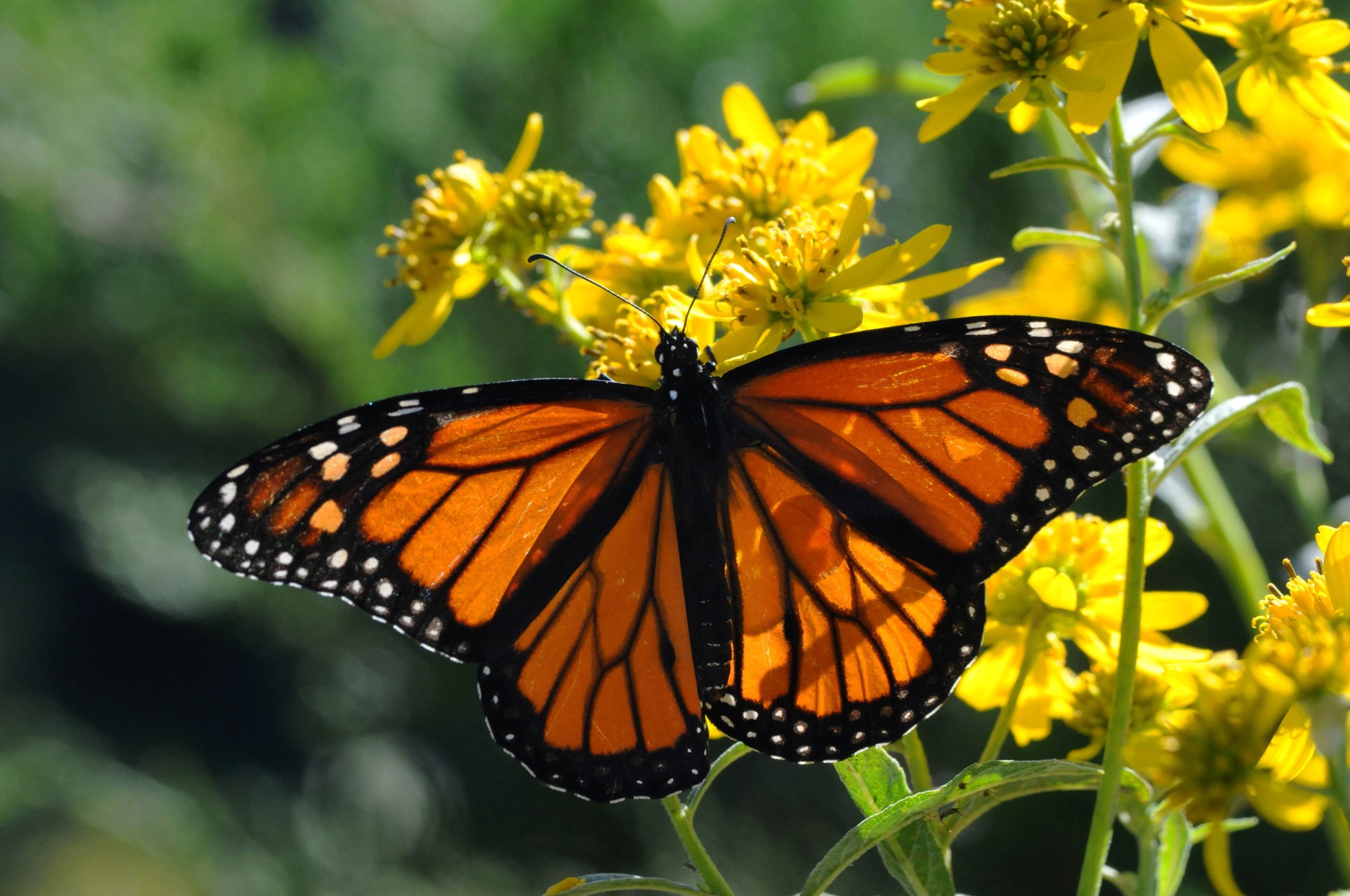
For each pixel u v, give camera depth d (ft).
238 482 2.22
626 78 4.62
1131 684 2.20
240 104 5.15
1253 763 2.25
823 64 4.29
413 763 6.34
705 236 2.39
